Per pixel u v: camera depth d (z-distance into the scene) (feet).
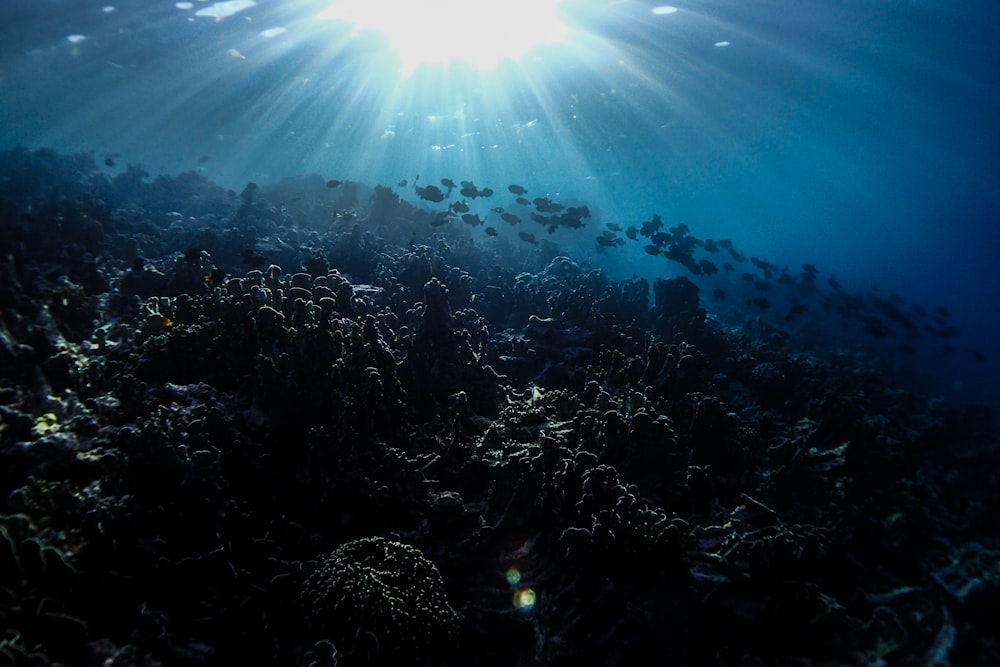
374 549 12.91
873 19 70.79
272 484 14.85
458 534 15.58
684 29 76.95
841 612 15.96
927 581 20.02
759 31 75.61
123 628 10.03
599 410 21.27
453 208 40.09
